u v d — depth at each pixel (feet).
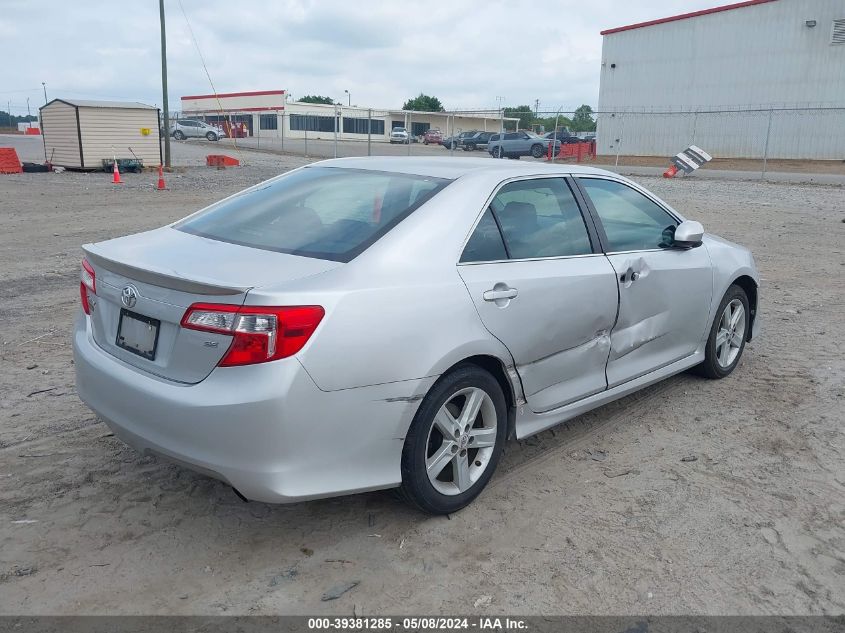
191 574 10.25
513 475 13.24
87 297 12.04
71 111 84.64
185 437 9.82
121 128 87.56
